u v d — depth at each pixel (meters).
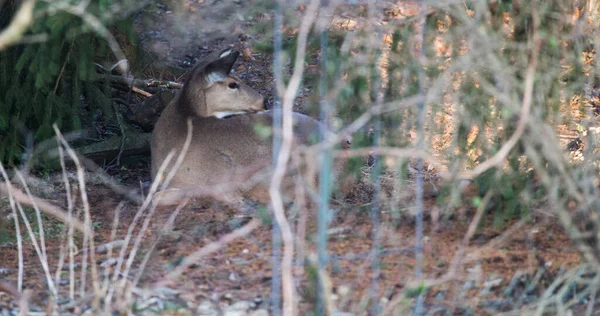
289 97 6.27
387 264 9.58
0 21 12.48
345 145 12.44
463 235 10.30
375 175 10.62
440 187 11.95
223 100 12.42
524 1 9.19
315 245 10.05
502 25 9.30
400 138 10.13
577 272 8.63
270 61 19.59
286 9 9.64
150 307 8.77
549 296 8.54
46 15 10.63
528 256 9.59
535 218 10.27
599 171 10.32
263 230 10.93
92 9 10.57
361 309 8.27
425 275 9.26
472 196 10.86
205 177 12.29
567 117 10.25
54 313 8.41
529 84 6.90
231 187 12.16
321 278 7.88
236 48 20.22
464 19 7.90
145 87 16.20
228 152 12.23
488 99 9.73
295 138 11.28
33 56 12.39
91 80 13.69
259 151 12.25
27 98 12.99
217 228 11.08
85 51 12.48
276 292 8.50
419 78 9.10
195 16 20.77
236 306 8.81
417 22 9.34
